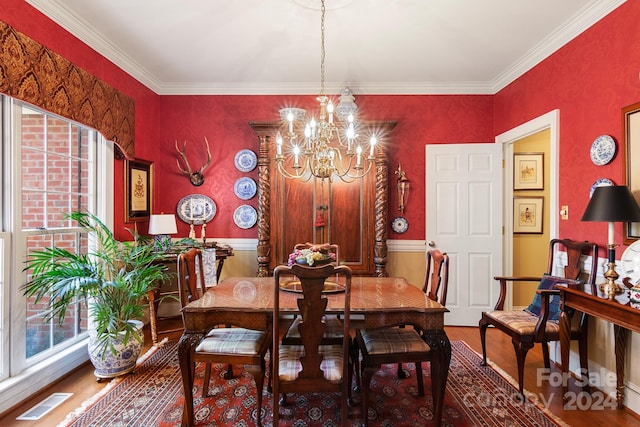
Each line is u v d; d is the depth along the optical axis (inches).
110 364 93.5
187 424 73.4
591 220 78.2
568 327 84.5
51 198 98.2
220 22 100.0
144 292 100.3
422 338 82.4
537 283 159.6
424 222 148.7
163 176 151.4
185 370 73.2
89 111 101.4
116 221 122.5
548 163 159.3
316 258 86.2
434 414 74.6
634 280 75.9
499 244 140.8
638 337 79.4
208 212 150.9
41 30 87.4
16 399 81.7
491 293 141.2
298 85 147.8
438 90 147.9
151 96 144.6
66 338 103.9
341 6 91.4
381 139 135.9
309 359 66.6
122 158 126.0
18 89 77.5
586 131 96.3
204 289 92.4
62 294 82.8
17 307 84.6
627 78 83.3
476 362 106.9
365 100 150.2
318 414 79.7
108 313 92.4
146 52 118.8
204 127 151.6
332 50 117.3
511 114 134.4
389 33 105.3
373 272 135.4
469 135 148.1
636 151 80.3
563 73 105.3
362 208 135.9
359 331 88.7
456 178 142.7
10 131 82.9
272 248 136.3
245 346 76.2
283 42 111.6
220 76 140.2
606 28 89.1
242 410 81.3
